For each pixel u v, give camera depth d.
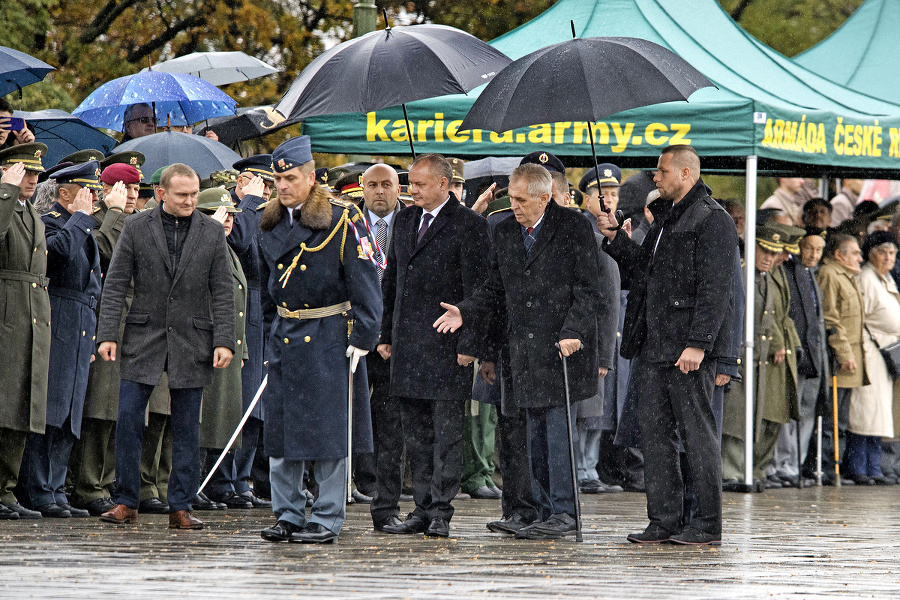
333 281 19.69
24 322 23.20
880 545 20.58
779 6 64.50
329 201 19.98
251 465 27.52
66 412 23.75
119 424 22.06
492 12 58.38
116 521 22.17
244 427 26.55
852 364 36.69
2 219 22.80
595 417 31.67
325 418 19.48
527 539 20.34
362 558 17.53
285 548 18.66
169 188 22.09
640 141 30.28
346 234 19.77
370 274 19.75
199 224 22.36
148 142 29.48
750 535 21.67
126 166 25.64
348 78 22.62
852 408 37.66
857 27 41.09
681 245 20.02
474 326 20.55
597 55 21.11
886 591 15.24
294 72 54.94
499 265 20.83
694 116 30.52
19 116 29.55
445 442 20.75
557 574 16.09
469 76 22.98
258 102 53.81
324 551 18.38
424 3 58.72
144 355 21.86
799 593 14.90
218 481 26.39
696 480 19.95
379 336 20.38
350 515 24.55
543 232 20.58
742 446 32.81
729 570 16.86
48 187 26.11
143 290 22.00
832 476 37.00
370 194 26.00
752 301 31.88
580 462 32.16
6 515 23.05
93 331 24.56
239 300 26.28
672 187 20.34
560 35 32.81
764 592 14.88
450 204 21.19
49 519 23.28
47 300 23.66
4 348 23.00
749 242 31.59
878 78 39.53
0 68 24.75
